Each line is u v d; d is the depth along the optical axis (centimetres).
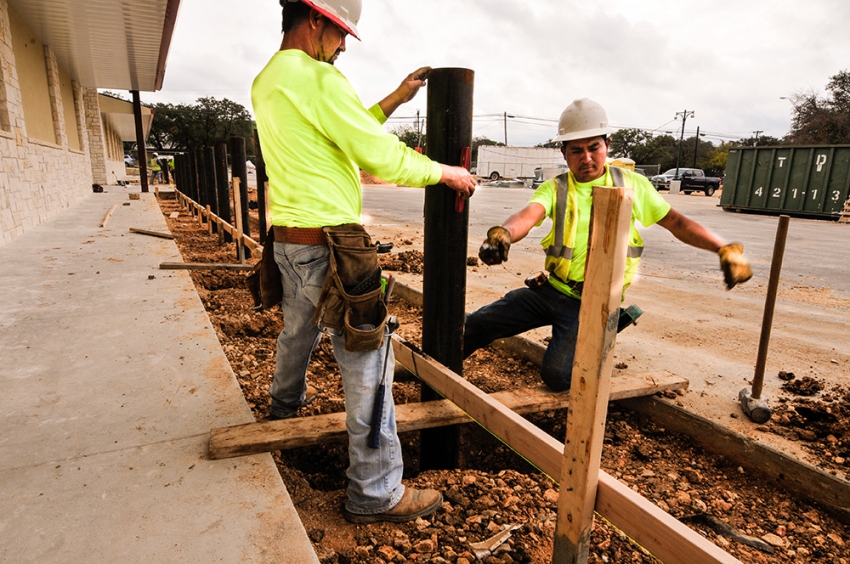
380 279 192
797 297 652
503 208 1881
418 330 474
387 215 1616
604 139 272
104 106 2511
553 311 303
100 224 969
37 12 1101
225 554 169
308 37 193
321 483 268
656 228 1390
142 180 2206
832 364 413
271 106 185
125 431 242
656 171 4512
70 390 281
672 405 306
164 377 298
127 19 1206
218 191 923
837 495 233
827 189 1772
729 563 119
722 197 2102
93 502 192
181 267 590
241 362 366
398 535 199
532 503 224
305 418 245
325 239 189
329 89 177
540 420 326
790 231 1405
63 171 1296
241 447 222
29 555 166
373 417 197
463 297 269
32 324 387
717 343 458
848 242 1201
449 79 232
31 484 201
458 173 210
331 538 198
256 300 248
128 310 425
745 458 267
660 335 478
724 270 232
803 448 287
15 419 251
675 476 263
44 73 1275
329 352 400
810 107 4138
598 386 135
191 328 380
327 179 187
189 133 7994
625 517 142
